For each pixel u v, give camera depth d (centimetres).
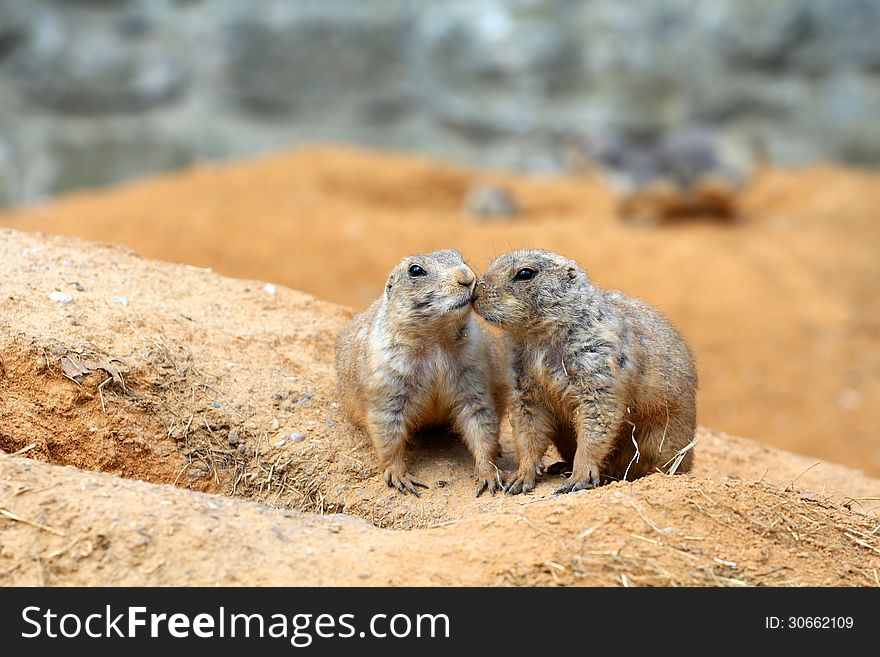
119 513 819
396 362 1059
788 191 3416
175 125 3616
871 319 2622
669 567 822
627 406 1051
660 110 3728
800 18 3650
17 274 1212
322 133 3738
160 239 2709
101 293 1226
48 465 882
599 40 3728
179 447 1085
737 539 868
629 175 3134
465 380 1079
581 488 1009
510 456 1174
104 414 1069
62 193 3484
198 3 3653
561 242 2877
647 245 2908
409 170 3384
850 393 2345
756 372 2416
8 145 3491
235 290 1366
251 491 1082
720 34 3684
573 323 1025
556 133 3728
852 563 883
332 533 857
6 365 1061
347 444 1125
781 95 3703
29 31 3525
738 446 1463
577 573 804
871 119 3656
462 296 1035
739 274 2758
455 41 3738
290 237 2764
